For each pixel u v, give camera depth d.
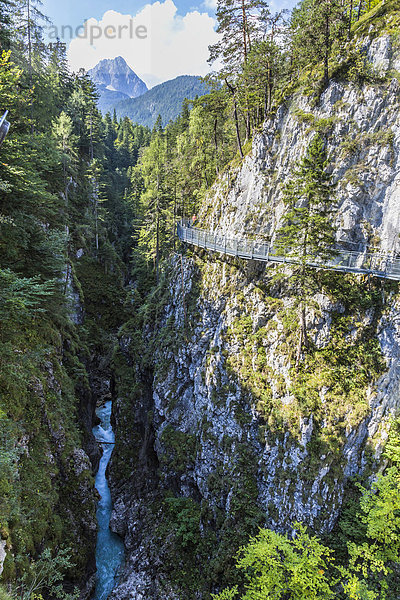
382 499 16.33
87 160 61.50
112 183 71.56
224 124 45.34
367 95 23.44
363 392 19.98
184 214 44.72
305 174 19.41
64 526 20.72
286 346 22.97
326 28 25.94
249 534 19.91
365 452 19.27
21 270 24.23
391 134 22.36
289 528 19.00
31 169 23.09
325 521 18.39
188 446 26.98
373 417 19.52
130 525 26.30
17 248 23.59
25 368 21.38
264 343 24.39
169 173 44.97
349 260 22.19
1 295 17.83
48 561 17.05
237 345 25.58
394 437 18.84
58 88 54.62
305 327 21.92
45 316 27.11
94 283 48.22
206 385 26.77
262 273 26.22
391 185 22.20
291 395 21.34
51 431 22.33
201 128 48.25
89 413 33.72
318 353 21.50
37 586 14.77
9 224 21.98
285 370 22.50
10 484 15.93
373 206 22.69
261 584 13.12
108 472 31.44
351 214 22.98
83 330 40.09
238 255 27.11
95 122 63.25
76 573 20.16
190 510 24.39
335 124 24.38
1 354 19.62
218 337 27.05
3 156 20.53
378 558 14.34
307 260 20.91
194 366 29.30
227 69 33.78
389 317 20.41
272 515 19.72
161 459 28.22
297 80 28.70
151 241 50.16
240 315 26.41
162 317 37.09
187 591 20.50
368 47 24.28
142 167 62.31
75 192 52.03
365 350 20.67
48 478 19.88
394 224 21.78
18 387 19.84
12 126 23.88
